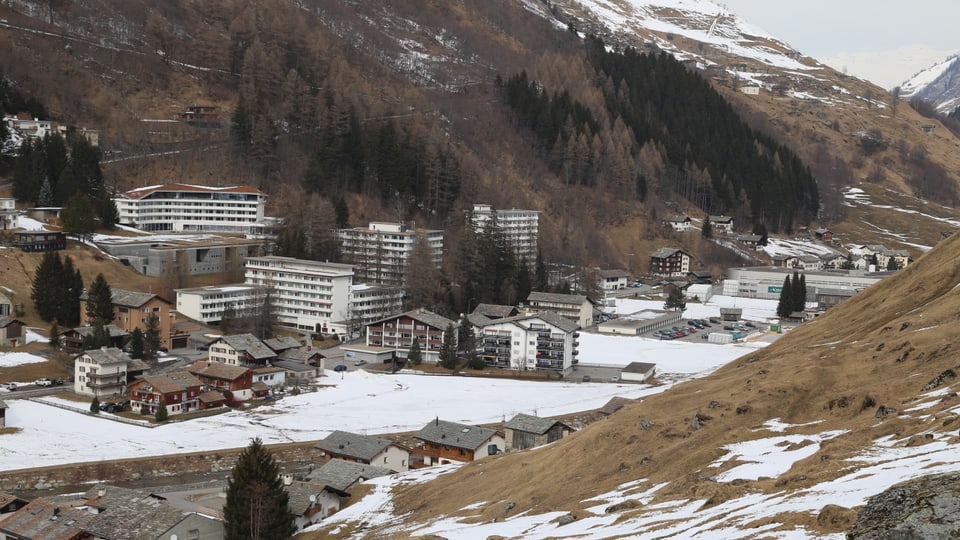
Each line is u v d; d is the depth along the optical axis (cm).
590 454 10081
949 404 7600
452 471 11894
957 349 9269
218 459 14550
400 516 10469
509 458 11494
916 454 6394
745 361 13338
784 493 6366
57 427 15400
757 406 9688
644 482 8681
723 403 10075
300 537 10544
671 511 7025
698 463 8575
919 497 4169
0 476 13038
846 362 10362
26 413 15962
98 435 15200
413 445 15250
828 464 6744
